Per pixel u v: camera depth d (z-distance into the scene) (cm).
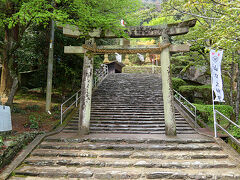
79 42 1023
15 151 476
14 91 775
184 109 928
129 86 1226
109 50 685
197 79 1380
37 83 1192
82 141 570
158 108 891
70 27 678
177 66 1526
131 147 520
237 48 522
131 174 405
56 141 576
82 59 1046
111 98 1026
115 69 1981
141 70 1902
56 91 1289
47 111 850
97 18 604
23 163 455
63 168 438
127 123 766
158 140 561
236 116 773
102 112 863
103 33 688
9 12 695
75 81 1072
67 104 1051
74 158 477
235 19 429
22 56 944
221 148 517
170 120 630
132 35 699
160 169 430
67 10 650
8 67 756
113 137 592
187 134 650
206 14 771
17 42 759
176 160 466
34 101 1045
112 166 443
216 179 392
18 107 877
